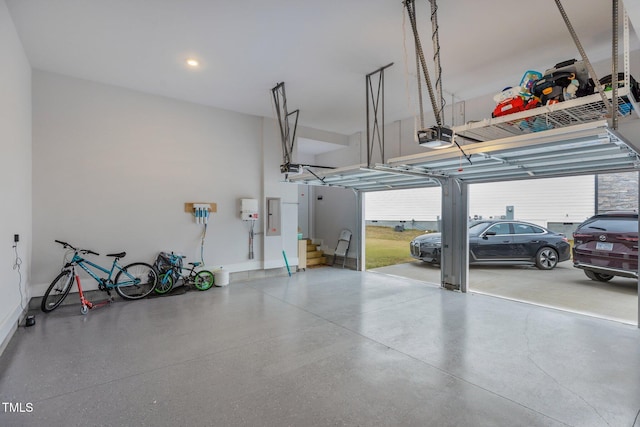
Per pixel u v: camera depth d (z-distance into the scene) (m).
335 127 7.28
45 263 4.39
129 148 5.07
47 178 4.41
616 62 2.20
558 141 2.94
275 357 2.96
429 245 7.59
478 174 5.30
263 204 6.57
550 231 6.49
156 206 5.32
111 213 4.91
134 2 2.94
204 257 5.84
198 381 2.52
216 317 4.13
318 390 2.40
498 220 7.07
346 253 7.98
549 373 2.67
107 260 4.87
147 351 3.08
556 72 2.96
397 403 2.23
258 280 6.43
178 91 5.16
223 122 6.06
